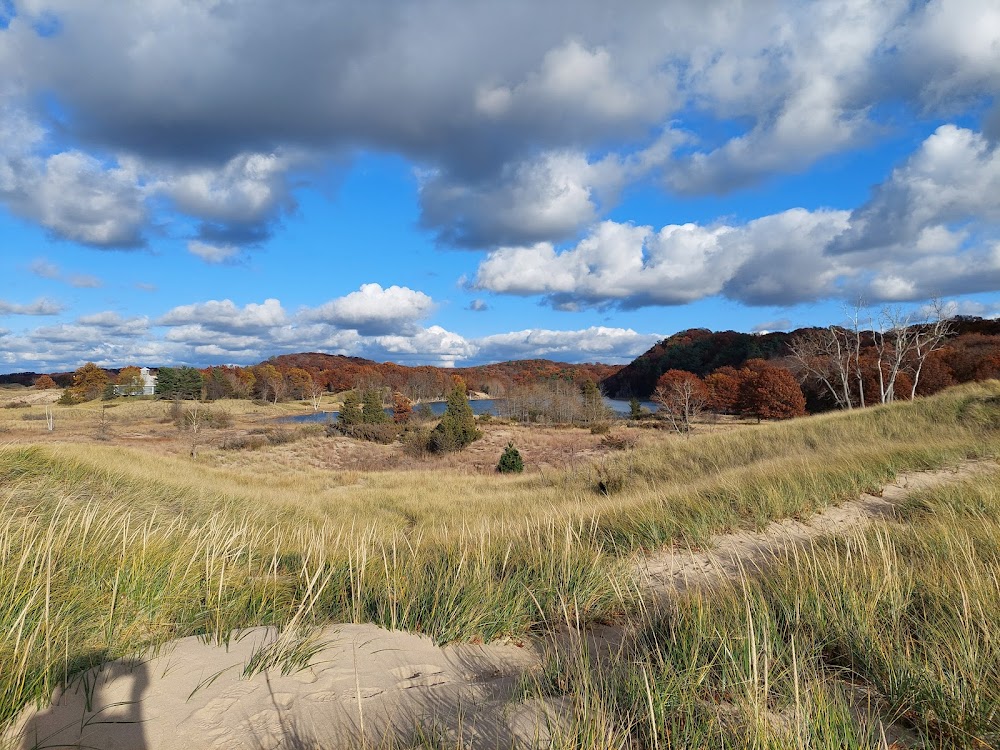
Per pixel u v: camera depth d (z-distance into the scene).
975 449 10.09
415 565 4.46
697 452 14.25
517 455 24.81
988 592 3.13
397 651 3.03
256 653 2.78
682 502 7.42
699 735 2.00
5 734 1.91
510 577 4.29
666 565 5.15
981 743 2.04
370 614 3.68
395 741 2.04
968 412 13.69
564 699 2.44
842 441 13.22
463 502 13.08
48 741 1.90
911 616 3.16
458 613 3.53
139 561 3.54
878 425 14.18
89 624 2.86
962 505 6.13
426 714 2.30
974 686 2.25
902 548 4.66
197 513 8.13
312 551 4.82
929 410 14.54
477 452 34.94
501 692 2.58
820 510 6.92
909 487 7.97
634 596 4.09
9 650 2.36
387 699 2.45
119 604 3.09
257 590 3.82
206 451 34.22
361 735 1.95
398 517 11.48
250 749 1.97
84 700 2.19
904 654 2.61
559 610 3.84
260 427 52.59
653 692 2.27
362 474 23.89
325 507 12.76
